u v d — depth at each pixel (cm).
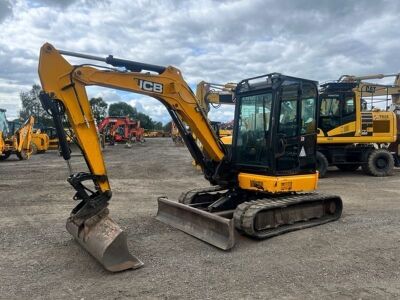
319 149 1516
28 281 489
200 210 673
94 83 602
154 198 1048
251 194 774
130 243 636
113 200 1012
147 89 658
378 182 1361
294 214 720
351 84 1491
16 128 2730
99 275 508
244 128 765
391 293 454
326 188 1221
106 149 3481
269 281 487
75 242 638
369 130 1503
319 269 525
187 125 737
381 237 664
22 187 1226
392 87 1719
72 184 561
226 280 491
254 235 643
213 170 765
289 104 727
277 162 712
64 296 448
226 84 1580
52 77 572
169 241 647
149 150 3331
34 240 653
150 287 471
